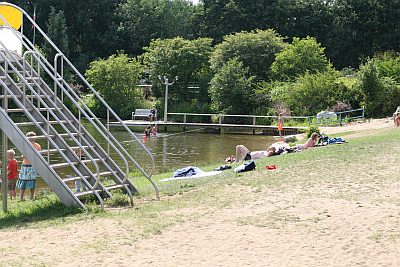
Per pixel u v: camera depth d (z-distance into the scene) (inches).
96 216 415.5
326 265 300.0
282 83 1994.3
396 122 1275.8
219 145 1322.6
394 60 2094.0
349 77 2043.6
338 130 1369.3
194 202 453.7
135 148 1232.2
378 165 593.0
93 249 328.2
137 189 518.6
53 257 315.3
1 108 450.3
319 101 1856.5
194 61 2226.9
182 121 2009.1
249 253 319.0
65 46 2699.3
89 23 3088.1
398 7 2962.6
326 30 3002.0
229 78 1975.9
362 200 436.8
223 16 2940.5
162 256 315.6
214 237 348.2
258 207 423.5
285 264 301.4
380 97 1811.0
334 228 362.6
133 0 3238.2
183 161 1034.1
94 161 466.6
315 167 601.6
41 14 3034.0
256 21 2938.0
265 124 1830.7
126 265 301.4
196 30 3070.9
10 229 390.9
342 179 523.5
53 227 386.3
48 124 478.6
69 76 2465.6
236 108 1968.5
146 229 367.6
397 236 344.5
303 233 353.4
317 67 2101.4
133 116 2049.7
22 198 595.8
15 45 569.6
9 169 622.5
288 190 482.9
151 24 3159.5
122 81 2226.9
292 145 1019.9
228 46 2202.3
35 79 517.3
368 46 2977.4
